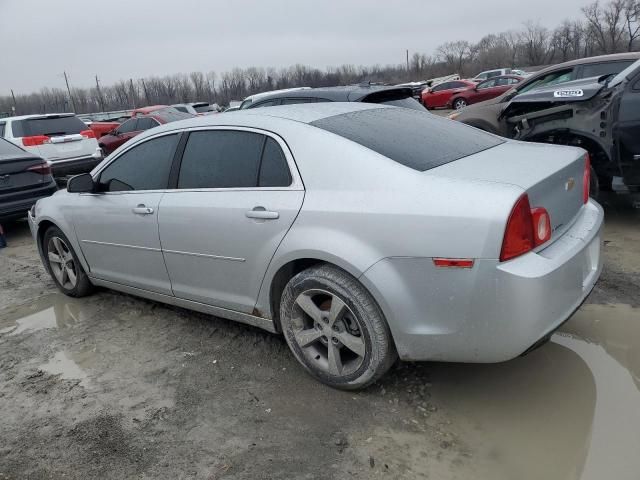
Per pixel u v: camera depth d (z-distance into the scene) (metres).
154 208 3.57
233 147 3.25
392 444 2.54
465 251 2.36
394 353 2.74
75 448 2.69
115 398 3.09
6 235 7.58
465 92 25.78
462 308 2.43
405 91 7.16
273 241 2.93
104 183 4.03
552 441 2.49
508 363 3.13
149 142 3.77
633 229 5.28
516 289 2.31
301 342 3.01
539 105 5.74
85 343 3.82
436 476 2.33
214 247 3.25
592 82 5.45
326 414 2.79
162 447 2.64
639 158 5.04
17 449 2.72
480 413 2.71
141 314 4.23
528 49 65.44
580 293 2.63
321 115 3.22
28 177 6.97
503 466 2.36
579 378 2.95
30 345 3.87
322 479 2.36
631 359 3.11
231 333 3.76
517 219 2.33
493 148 3.18
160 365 3.42
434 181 2.54
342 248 2.65
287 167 2.96
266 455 2.53
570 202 2.82
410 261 2.49
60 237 4.54
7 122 10.49
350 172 2.73
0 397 3.21
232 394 3.03
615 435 2.50
